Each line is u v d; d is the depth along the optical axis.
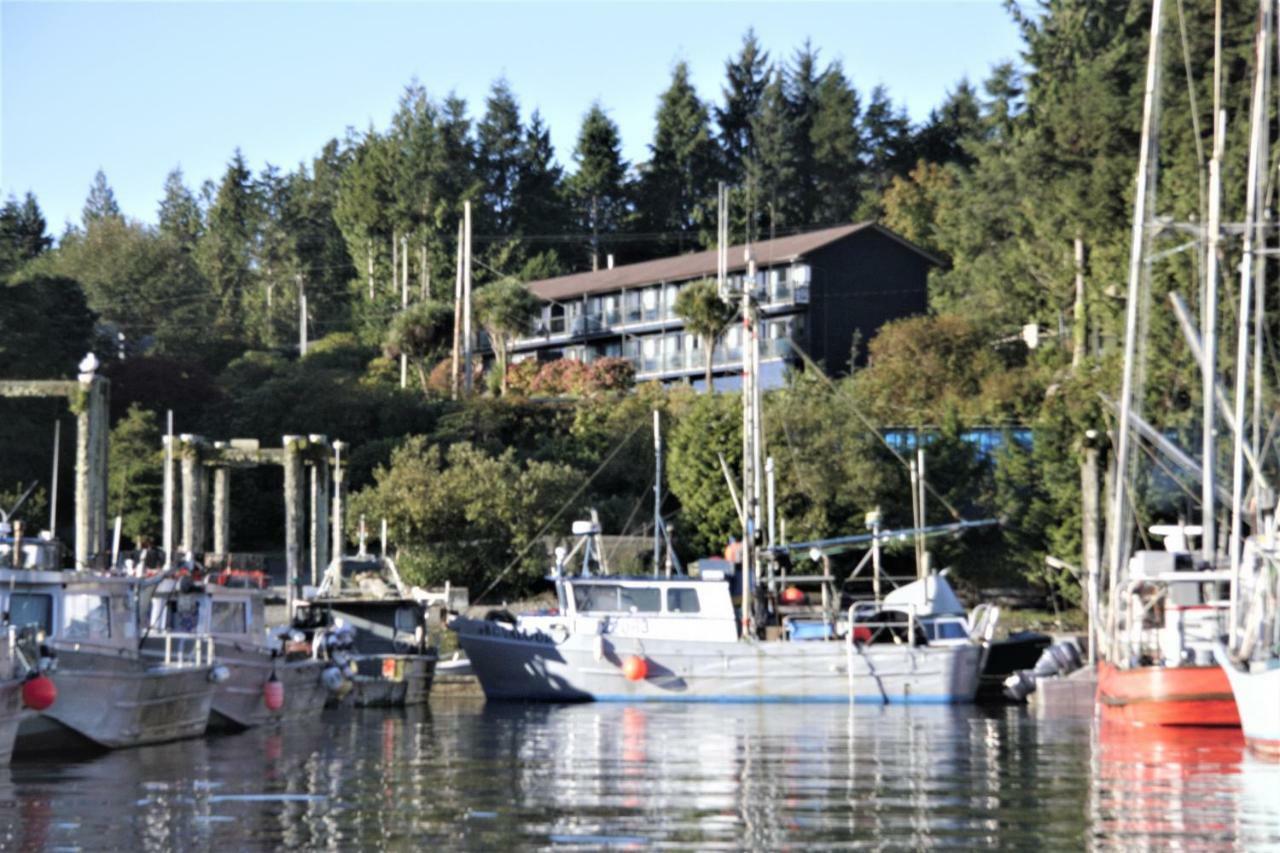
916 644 48.88
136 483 74.25
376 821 25.16
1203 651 40.00
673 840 23.67
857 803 27.27
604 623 49.38
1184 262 63.62
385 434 86.06
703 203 142.62
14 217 158.00
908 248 107.38
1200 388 60.47
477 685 54.28
